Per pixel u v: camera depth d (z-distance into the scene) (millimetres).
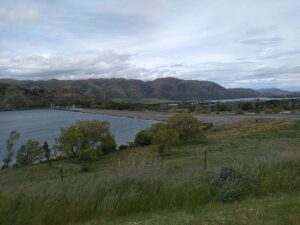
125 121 152500
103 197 6715
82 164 53312
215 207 6539
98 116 194875
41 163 59000
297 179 8039
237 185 7473
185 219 5684
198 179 7875
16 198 6457
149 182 7348
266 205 6379
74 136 61719
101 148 64438
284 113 105562
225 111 154750
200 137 65188
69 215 6191
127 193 6789
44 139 98625
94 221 6027
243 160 9703
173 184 7297
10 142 73062
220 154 31250
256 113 119562
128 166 8578
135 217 6199
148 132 70938
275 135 52656
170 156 44875
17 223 5898
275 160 9148
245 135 60625
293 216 5633
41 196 6488
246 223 5367
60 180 8219
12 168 51625
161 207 6703
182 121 64812
